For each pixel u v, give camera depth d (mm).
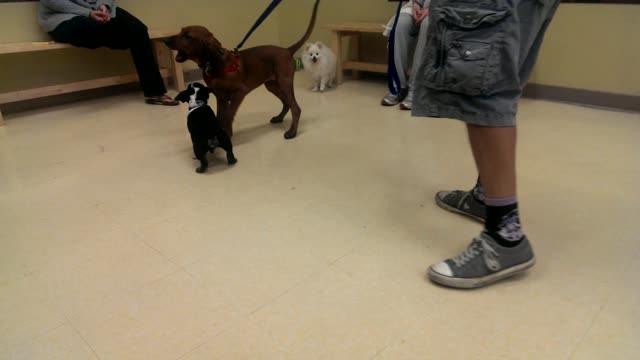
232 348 1001
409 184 1786
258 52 2273
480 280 1148
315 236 1437
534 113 2703
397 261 1290
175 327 1069
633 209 1521
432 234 1424
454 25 998
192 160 2148
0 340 1048
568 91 2914
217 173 1974
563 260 1262
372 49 3908
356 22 3914
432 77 1066
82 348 1019
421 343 994
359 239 1410
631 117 2562
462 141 2238
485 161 1088
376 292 1162
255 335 1035
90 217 1618
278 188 1797
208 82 2152
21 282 1255
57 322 1100
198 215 1604
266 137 2426
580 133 2312
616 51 2674
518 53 998
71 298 1183
